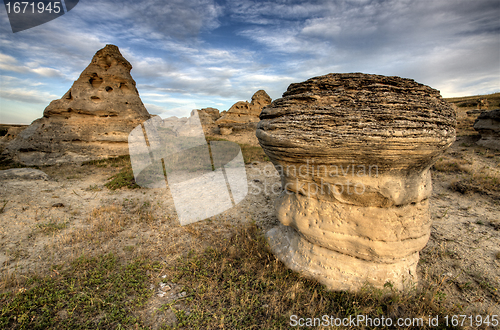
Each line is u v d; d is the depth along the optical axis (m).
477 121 12.37
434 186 7.50
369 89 3.14
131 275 3.60
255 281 3.50
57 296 3.06
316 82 3.33
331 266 3.50
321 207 3.56
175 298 3.22
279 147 3.28
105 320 2.78
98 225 5.15
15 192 6.40
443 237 4.73
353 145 2.86
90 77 13.80
